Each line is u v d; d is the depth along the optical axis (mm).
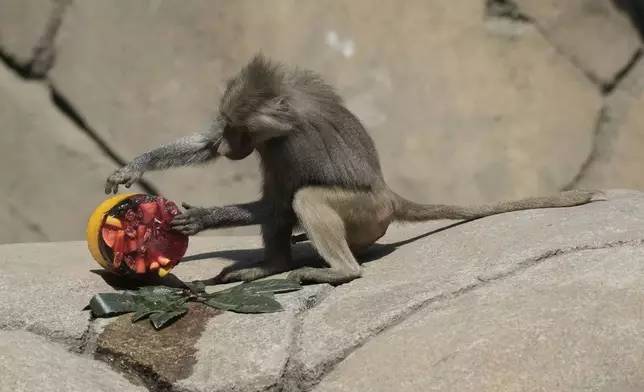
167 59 14938
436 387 5824
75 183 14594
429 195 14273
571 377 5746
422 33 15188
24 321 6887
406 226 9500
